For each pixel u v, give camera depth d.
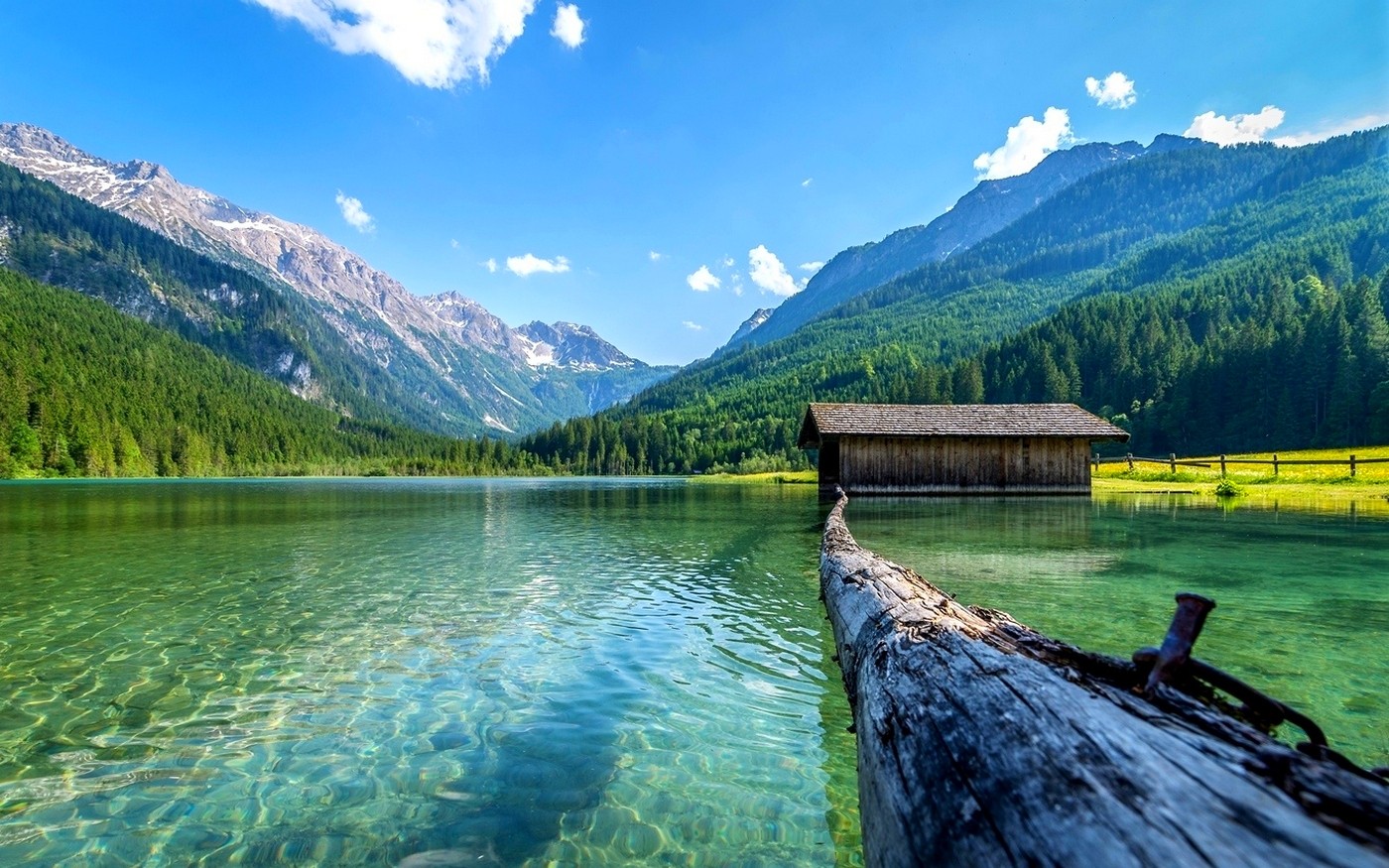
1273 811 1.50
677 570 11.52
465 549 14.73
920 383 134.00
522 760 4.33
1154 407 91.25
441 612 8.31
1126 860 1.51
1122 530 15.95
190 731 4.77
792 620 7.88
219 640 7.09
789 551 14.09
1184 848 1.46
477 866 3.21
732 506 29.06
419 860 3.26
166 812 3.70
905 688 3.33
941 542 13.97
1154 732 2.02
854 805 3.82
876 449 33.22
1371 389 70.38
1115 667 2.79
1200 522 17.48
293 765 4.26
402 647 6.81
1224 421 84.88
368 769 4.21
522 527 20.00
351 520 22.97
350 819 3.63
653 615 8.13
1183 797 1.65
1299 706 4.70
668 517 23.39
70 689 5.62
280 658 6.46
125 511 27.55
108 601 9.05
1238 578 9.57
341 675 5.97
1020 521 18.64
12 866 3.21
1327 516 18.81
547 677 5.91
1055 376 111.88
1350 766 1.98
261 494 45.09
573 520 22.45
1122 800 1.71
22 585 10.30
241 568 11.95
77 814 3.69
